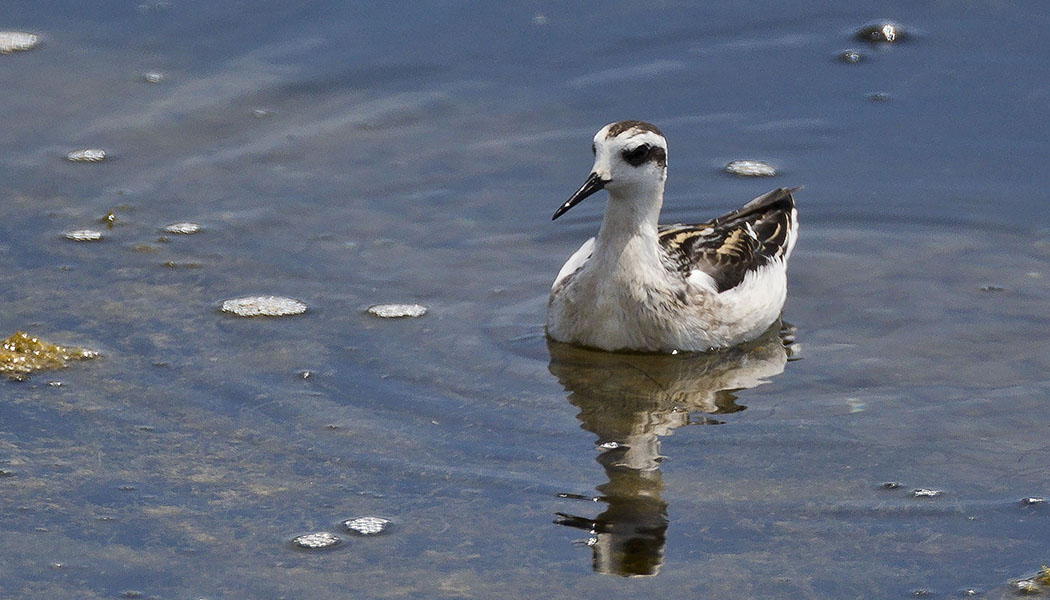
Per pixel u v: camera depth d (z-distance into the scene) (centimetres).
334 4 1927
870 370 1270
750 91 1767
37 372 1216
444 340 1309
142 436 1116
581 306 1309
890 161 1647
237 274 1415
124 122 1686
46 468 1066
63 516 1003
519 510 1021
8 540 971
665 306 1303
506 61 1817
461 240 1506
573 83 1780
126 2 1928
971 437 1135
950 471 1079
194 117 1703
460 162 1639
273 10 1909
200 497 1030
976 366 1270
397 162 1638
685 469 1085
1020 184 1594
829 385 1245
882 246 1523
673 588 927
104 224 1498
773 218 1477
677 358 1314
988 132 1678
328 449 1103
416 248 1488
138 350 1261
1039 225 1533
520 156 1652
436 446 1112
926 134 1684
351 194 1580
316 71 1791
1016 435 1138
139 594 915
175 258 1441
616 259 1296
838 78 1789
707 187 1620
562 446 1120
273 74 1784
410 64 1805
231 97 1738
